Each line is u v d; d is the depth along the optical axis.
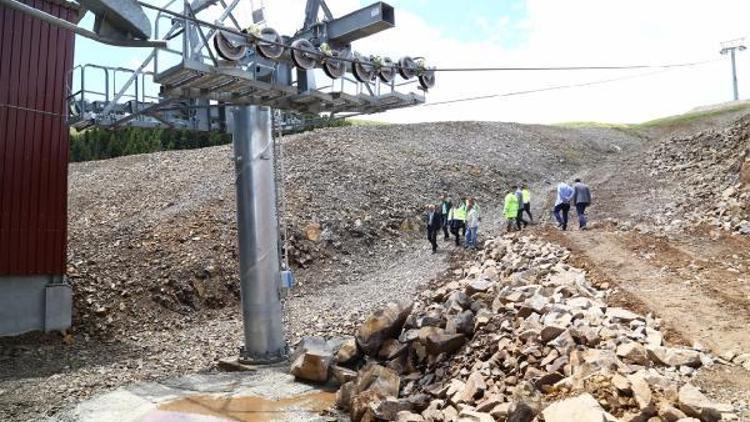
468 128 50.62
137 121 14.23
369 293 19.14
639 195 27.61
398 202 29.48
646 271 13.70
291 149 35.53
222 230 23.36
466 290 13.75
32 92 16.94
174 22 11.27
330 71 13.41
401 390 10.63
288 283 14.06
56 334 16.52
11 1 7.17
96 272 19.62
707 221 19.02
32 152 16.88
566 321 9.62
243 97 13.70
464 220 23.19
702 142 34.25
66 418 10.14
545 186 37.00
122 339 16.64
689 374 7.53
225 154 40.00
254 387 11.70
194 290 19.64
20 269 16.34
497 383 8.85
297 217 25.31
